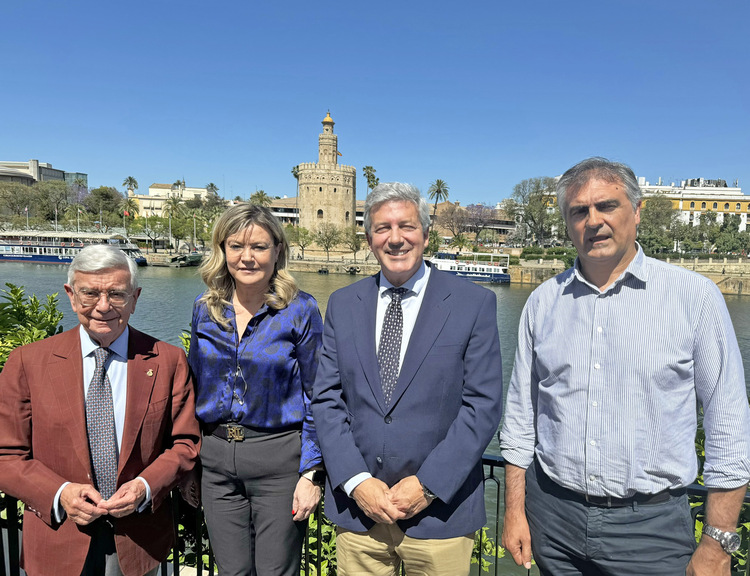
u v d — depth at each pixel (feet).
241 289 8.86
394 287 8.43
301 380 8.98
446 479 7.31
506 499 8.49
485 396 7.72
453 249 311.27
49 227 330.34
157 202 501.97
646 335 7.08
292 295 8.87
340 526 8.27
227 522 8.81
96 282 7.34
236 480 8.71
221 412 8.59
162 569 9.78
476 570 18.93
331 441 8.00
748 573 8.63
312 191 331.57
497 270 229.86
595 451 7.27
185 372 8.52
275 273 8.97
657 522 7.11
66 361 7.63
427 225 8.39
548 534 7.94
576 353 7.50
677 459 7.00
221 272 8.88
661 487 7.04
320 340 9.03
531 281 241.96
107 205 388.57
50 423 7.39
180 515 11.46
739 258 238.27
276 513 8.72
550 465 7.77
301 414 8.87
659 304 7.10
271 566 8.73
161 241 339.98
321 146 338.75
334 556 13.67
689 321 6.95
